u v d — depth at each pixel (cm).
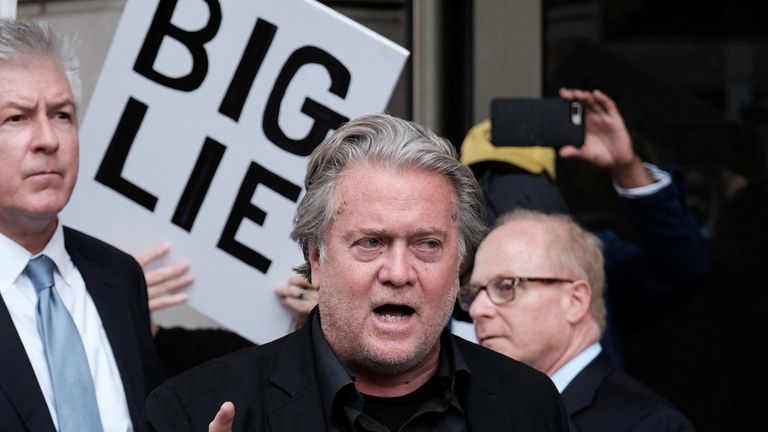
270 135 331
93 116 333
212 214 331
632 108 459
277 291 331
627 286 401
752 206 462
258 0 331
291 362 236
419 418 234
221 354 389
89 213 333
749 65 460
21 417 263
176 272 330
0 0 344
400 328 227
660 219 389
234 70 332
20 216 276
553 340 320
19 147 273
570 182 454
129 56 333
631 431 303
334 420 231
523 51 452
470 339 343
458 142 455
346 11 458
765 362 466
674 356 468
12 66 274
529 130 391
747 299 466
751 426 468
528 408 242
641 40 459
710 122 461
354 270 227
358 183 228
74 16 463
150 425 230
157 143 333
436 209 228
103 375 281
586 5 457
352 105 330
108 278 293
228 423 212
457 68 454
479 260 327
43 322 276
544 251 322
